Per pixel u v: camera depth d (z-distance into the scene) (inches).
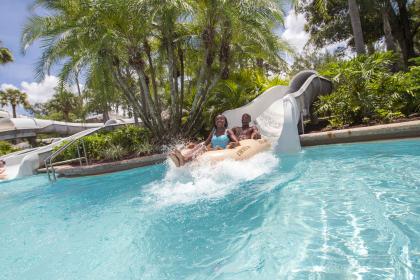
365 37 821.2
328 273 77.1
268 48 341.7
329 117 386.6
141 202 174.9
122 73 409.1
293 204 134.6
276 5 333.4
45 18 343.3
